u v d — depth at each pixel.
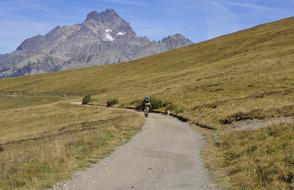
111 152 24.08
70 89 149.25
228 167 18.53
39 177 16.56
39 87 168.12
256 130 25.34
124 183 16.34
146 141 29.28
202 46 155.00
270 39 120.94
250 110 38.53
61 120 71.25
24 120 78.06
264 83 59.47
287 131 21.58
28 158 21.17
